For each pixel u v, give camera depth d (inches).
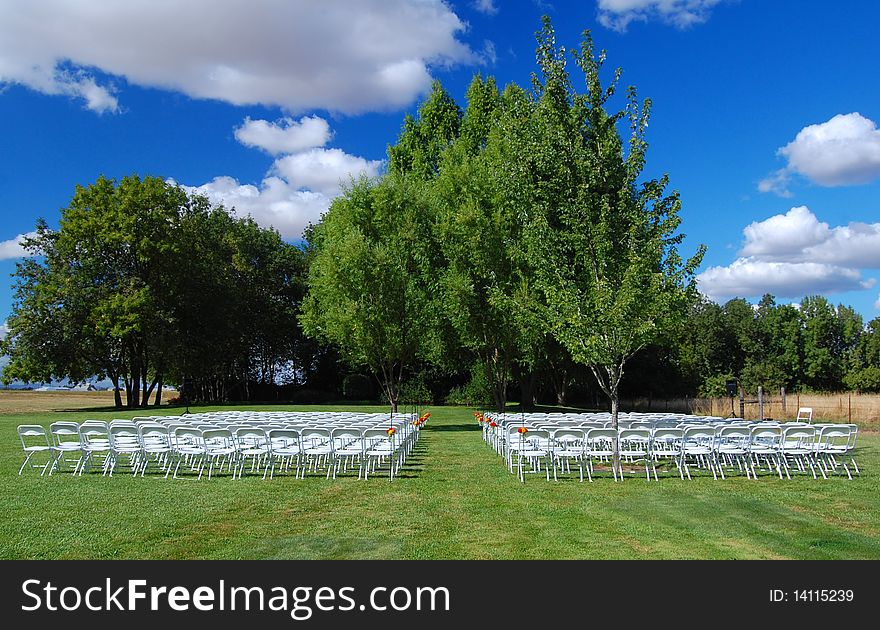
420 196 1020.5
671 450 447.8
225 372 1893.5
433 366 1619.1
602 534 284.0
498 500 358.0
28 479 421.1
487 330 942.4
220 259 1710.1
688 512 326.3
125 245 1429.6
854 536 280.8
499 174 538.3
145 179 1477.6
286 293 1957.4
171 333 1459.2
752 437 441.1
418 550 260.7
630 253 472.1
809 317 2364.7
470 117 1213.1
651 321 459.8
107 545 267.0
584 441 424.8
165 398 2357.3
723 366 2285.9
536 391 1695.4
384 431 435.2
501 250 905.5
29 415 1195.3
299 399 1887.3
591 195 494.0
